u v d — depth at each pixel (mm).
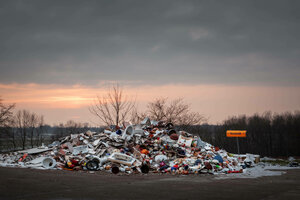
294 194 10109
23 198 8148
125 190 10156
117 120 39750
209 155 21000
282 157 66562
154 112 46719
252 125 71000
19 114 71312
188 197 9008
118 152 19109
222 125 66938
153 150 21188
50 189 9773
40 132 76312
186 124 47844
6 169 14555
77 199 8273
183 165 18391
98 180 12812
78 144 20859
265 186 12219
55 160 17828
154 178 14688
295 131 67688
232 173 18781
